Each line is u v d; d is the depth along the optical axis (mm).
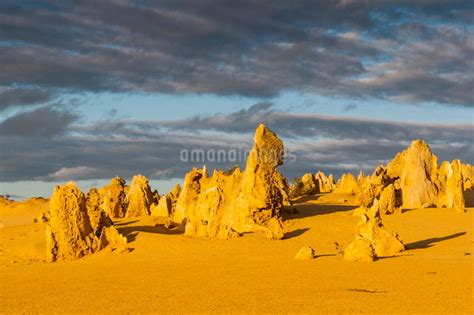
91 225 64375
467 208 81625
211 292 41844
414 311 35094
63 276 52500
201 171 78562
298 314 34969
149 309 37219
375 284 42969
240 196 69500
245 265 52594
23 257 66250
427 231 67875
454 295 39000
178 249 62031
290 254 58500
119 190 90062
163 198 85938
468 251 56312
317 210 78562
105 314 36312
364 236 55906
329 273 47312
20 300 41781
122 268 54688
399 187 86000
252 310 36125
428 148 85562
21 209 120250
